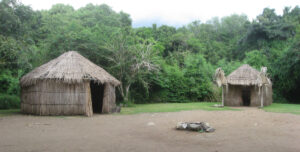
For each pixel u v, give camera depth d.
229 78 18.59
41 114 11.59
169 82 23.56
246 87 19.67
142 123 9.31
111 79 13.43
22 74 18.55
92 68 13.04
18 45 13.01
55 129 7.92
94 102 16.58
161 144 5.96
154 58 19.92
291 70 23.78
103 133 7.32
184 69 24.97
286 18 32.16
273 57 27.94
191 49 34.47
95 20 29.95
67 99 11.84
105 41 18.97
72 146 5.70
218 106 17.41
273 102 25.22
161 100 23.27
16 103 17.03
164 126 8.59
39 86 11.81
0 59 13.77
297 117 10.88
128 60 18.47
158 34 33.62
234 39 42.62
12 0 13.77
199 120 10.08
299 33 25.36
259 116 11.35
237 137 6.70
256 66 26.80
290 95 26.64
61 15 30.36
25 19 14.80
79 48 17.92
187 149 5.48
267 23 32.31
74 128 8.16
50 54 17.11
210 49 37.34
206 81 24.42
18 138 6.49
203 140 6.36
